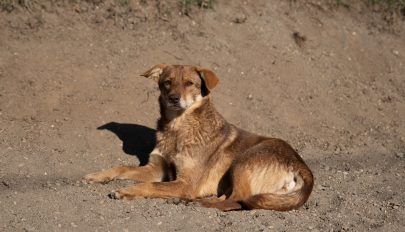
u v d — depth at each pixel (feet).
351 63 55.01
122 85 46.50
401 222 31.99
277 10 57.57
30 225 29.01
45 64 46.85
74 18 51.08
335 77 53.21
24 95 44.34
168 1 53.83
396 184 38.22
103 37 50.34
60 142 40.47
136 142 41.75
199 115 35.63
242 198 33.22
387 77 54.49
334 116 49.39
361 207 33.73
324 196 35.37
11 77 45.47
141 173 36.32
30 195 32.73
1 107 43.34
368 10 60.85
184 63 49.93
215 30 53.42
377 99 52.13
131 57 49.11
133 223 29.66
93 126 42.47
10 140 40.42
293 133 46.62
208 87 35.14
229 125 37.24
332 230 30.58
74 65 47.32
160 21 52.65
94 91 45.62
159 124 36.91
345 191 36.68
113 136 41.81
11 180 35.01
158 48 50.42
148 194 33.30
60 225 29.12
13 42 48.32
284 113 48.19
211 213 31.40
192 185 34.86
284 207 32.12
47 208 31.07
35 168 36.86
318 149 45.01
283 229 30.07
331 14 59.06
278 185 33.40
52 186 34.60
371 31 58.90
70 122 42.60
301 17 57.82
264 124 46.62
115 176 35.76
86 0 52.37
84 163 38.50
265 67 51.83
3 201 31.71
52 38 49.32
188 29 52.60
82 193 33.53
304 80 51.90
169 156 35.94
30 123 42.32
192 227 29.76
